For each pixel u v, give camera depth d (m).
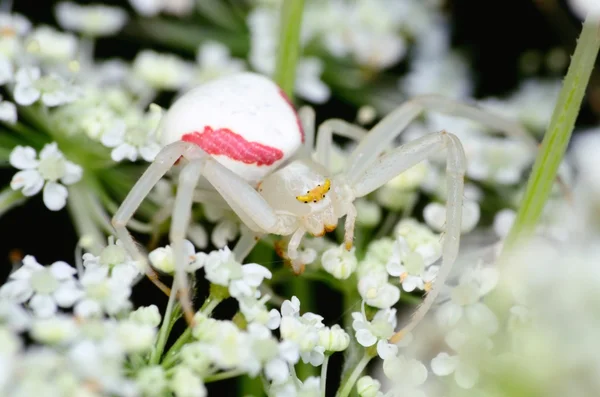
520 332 0.06
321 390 0.06
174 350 0.06
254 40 0.08
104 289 0.06
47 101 0.07
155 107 0.07
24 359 0.05
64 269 0.06
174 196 0.07
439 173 0.07
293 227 0.07
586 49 0.06
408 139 0.08
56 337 0.06
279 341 0.06
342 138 0.08
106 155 0.07
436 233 0.07
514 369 0.06
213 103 0.07
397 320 0.06
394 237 0.07
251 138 0.07
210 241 0.07
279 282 0.07
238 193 0.06
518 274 0.06
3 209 0.07
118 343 0.06
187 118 0.07
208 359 0.06
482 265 0.06
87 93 0.07
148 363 0.06
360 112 0.07
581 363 0.06
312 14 0.08
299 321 0.06
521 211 0.06
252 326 0.06
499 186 0.07
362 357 0.06
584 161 0.07
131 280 0.06
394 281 0.06
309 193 0.07
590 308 0.06
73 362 0.06
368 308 0.06
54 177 0.07
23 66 0.07
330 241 0.07
